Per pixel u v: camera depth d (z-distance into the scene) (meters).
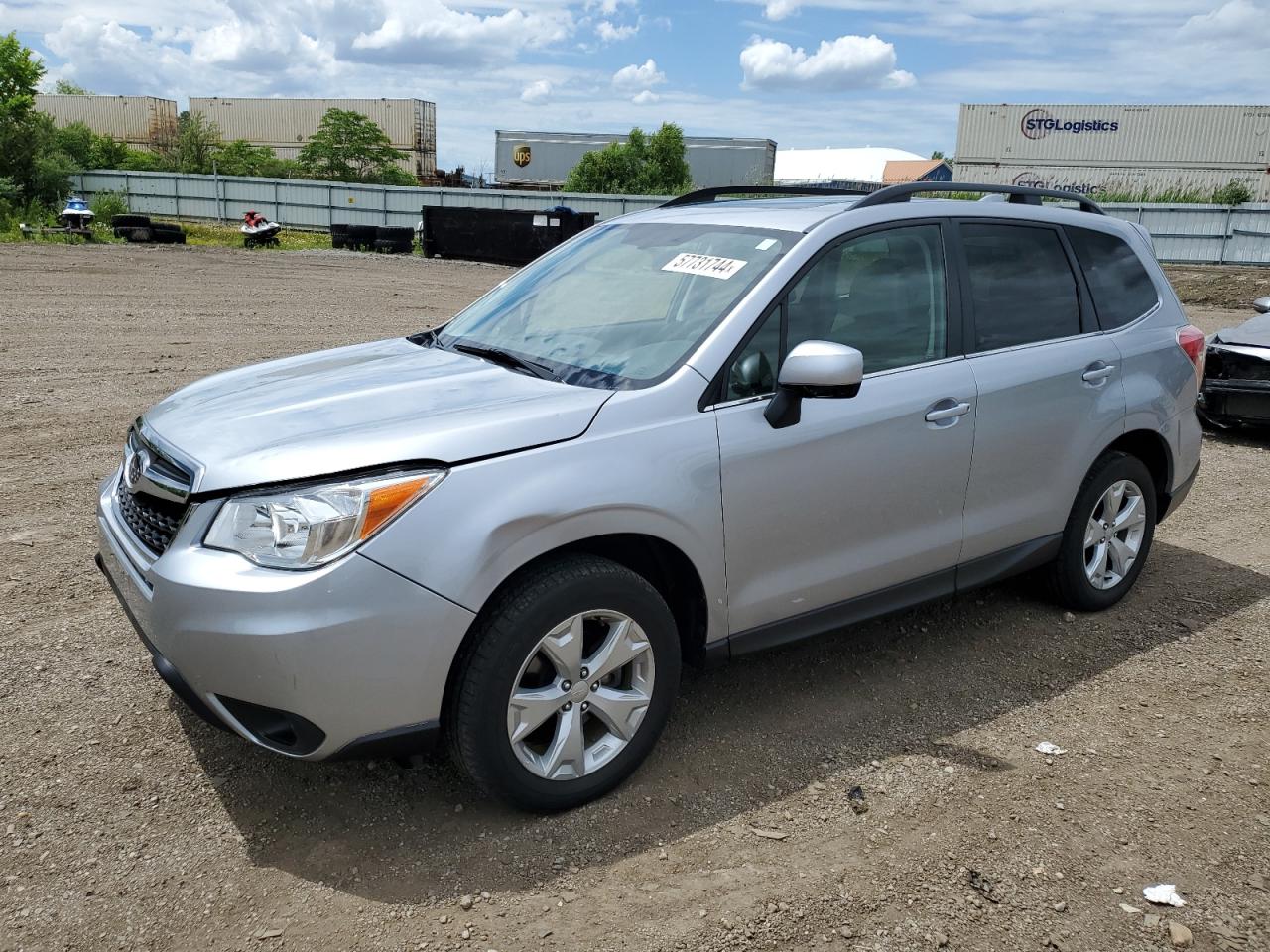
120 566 2.98
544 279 4.05
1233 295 22.05
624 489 2.90
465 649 2.77
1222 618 4.61
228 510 2.65
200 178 42.31
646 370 3.21
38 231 27.88
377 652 2.60
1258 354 7.95
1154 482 4.83
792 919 2.59
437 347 3.83
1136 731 3.59
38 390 8.39
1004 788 3.21
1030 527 4.14
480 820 2.96
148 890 2.63
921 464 3.64
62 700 3.53
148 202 43.31
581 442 2.89
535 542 2.77
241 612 2.55
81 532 5.16
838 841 2.92
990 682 3.93
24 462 6.33
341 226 30.47
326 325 13.24
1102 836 2.97
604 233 4.24
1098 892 2.73
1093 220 4.56
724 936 2.53
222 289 17.17
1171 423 4.64
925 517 3.73
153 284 17.25
